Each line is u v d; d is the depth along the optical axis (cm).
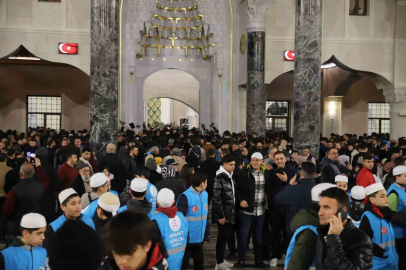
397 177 463
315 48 1200
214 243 723
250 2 1580
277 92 2127
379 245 368
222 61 1831
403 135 1691
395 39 1673
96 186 415
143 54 1861
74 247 166
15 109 1962
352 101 2127
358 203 418
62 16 1517
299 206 470
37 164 555
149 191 520
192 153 955
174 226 376
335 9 1652
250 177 568
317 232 271
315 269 273
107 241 177
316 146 1205
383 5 1667
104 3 1175
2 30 1484
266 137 1480
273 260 589
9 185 636
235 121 1809
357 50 1662
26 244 330
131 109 1816
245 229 575
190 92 2447
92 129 1182
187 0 1873
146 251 179
